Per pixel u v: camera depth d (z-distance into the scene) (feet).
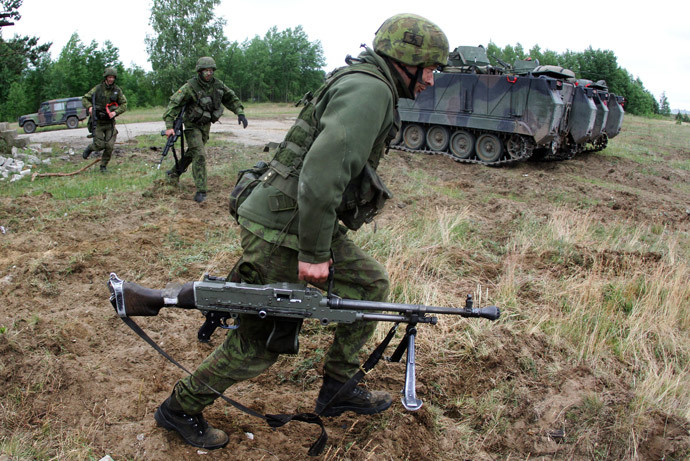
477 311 8.55
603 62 176.45
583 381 12.21
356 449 9.66
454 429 10.73
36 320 12.93
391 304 8.51
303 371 12.09
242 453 9.34
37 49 83.56
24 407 9.96
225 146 42.14
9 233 20.03
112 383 11.02
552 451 10.32
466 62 43.29
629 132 83.82
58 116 70.23
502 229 23.95
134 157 37.14
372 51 8.25
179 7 141.59
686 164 51.57
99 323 13.52
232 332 8.97
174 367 11.95
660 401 11.65
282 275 8.55
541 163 46.88
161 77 142.61
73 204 23.97
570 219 25.20
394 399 11.16
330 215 7.59
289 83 191.01
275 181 8.38
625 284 17.40
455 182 35.01
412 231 21.76
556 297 16.53
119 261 17.24
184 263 17.42
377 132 7.72
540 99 39.40
